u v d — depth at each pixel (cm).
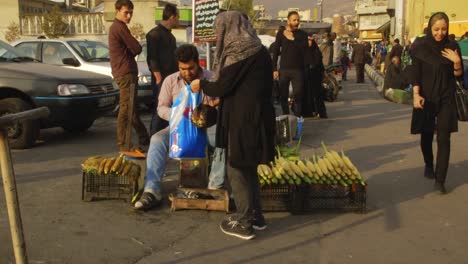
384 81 1534
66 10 4725
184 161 512
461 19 2656
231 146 405
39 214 486
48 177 616
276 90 1250
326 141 845
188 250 412
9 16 3603
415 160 714
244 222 434
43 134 917
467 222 480
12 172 273
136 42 700
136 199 509
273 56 948
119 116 713
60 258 393
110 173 510
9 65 826
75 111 797
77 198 536
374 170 663
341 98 1548
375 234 450
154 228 457
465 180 617
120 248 414
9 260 387
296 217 489
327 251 414
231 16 400
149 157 511
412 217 492
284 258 400
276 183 489
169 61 761
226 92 399
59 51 1139
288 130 781
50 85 781
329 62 1517
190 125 489
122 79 701
